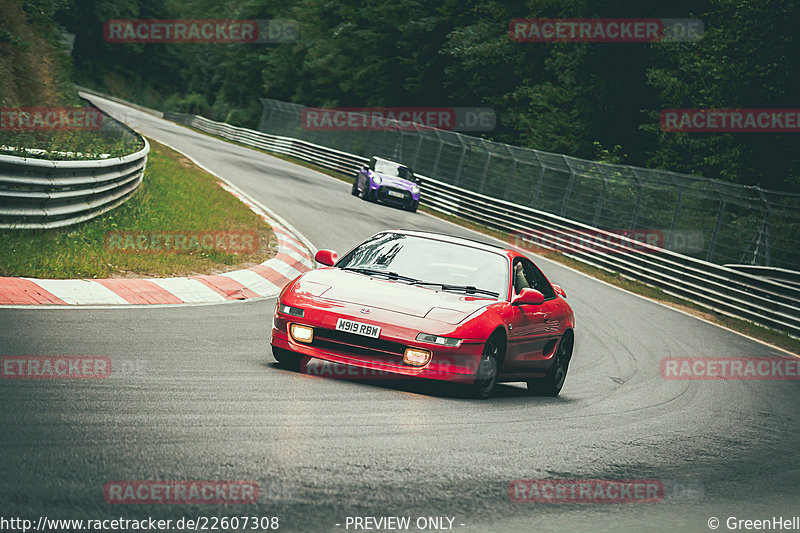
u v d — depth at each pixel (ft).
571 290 242.78
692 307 259.19
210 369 88.48
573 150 460.55
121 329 103.60
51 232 152.46
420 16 621.31
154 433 61.52
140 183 234.79
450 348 89.15
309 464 59.31
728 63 358.64
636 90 458.50
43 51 343.05
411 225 330.95
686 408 112.78
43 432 57.93
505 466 66.95
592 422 92.84
